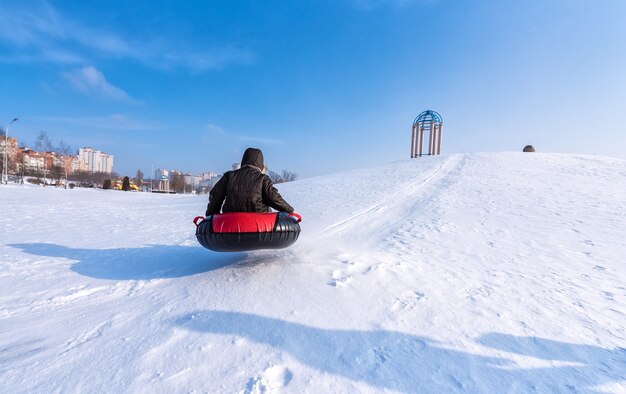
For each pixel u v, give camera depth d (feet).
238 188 12.89
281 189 65.46
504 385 6.73
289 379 6.59
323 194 51.98
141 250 19.12
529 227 25.53
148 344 7.86
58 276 13.66
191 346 7.72
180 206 53.47
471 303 10.83
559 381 6.96
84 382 6.46
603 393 6.62
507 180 50.16
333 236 23.58
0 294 11.51
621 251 19.17
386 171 75.41
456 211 32.40
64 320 9.40
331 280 11.76
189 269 14.40
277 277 11.99
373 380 6.65
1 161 168.14
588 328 9.55
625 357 8.02
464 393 6.41
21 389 6.25
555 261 17.24
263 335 8.19
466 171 62.34
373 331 8.60
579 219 27.53
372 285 11.55
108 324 9.07
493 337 8.66
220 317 9.12
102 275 13.80
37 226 28.81
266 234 12.00
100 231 26.94
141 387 6.29
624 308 11.18
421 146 119.34
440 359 7.51
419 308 10.11
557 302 11.52
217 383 6.41
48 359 7.30
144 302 10.64
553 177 50.26
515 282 13.55
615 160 63.62
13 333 8.61
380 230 25.63
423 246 19.80
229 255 16.66
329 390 6.30
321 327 8.66
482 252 18.75
